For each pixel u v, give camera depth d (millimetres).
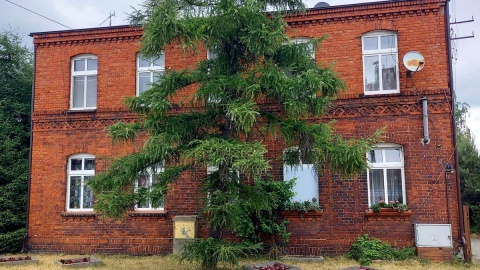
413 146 12234
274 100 9109
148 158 8633
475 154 25672
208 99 8766
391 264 11148
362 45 12984
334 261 11641
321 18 13109
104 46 14461
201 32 8336
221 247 8312
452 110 12148
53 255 13383
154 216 13328
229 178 8758
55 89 14617
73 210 14094
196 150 7793
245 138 9062
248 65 9367
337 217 12391
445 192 11961
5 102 16547
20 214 14617
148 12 8836
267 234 12398
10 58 18203
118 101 14102
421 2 12594
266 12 9375
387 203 12312
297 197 12789
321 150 8398
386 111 12453
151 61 10594
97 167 13938
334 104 12469
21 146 16375
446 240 11461
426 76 12367
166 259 12453
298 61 9211
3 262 11648
